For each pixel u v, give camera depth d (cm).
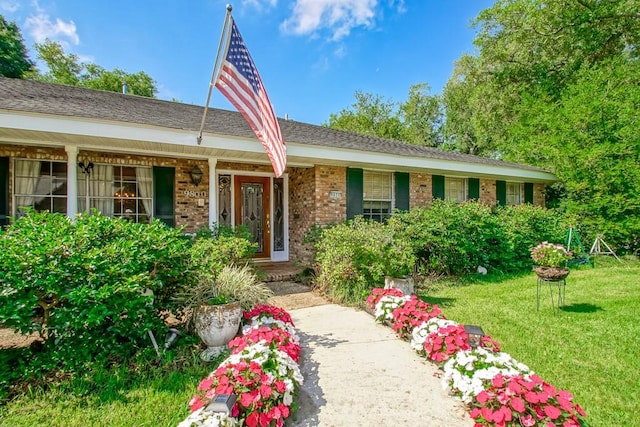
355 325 424
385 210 884
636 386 279
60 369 281
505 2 1527
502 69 1661
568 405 204
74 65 2138
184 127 570
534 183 1210
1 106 432
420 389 266
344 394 259
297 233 842
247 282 401
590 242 981
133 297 299
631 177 900
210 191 655
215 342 329
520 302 528
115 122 492
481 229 758
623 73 1012
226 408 196
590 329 408
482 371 234
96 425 226
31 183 585
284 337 306
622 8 1313
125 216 659
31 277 270
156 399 256
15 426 224
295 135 762
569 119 998
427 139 2886
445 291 605
